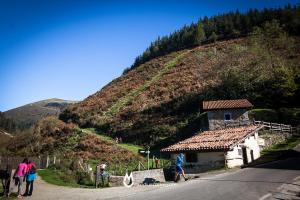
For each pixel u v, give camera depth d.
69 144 54.03
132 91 85.56
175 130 54.41
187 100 65.31
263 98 59.00
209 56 97.88
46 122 64.12
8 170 16.55
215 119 46.00
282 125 42.47
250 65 73.69
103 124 67.12
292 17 116.44
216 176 22.12
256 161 29.38
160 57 121.69
